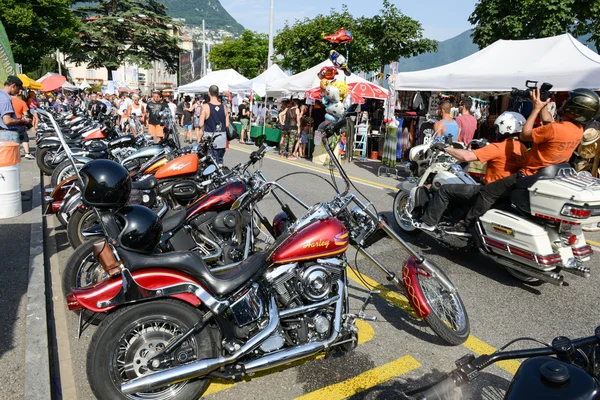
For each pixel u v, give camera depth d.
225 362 2.67
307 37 24.12
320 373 3.25
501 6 14.66
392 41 21.12
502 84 9.48
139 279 2.59
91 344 2.54
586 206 4.02
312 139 13.82
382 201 8.30
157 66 75.06
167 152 6.50
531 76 8.98
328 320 2.96
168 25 55.22
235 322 2.79
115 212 2.77
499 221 4.62
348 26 22.66
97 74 76.31
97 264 3.82
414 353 3.52
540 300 4.52
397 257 5.60
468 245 5.12
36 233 5.64
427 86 10.91
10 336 3.44
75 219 4.81
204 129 8.84
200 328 2.71
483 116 12.20
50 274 4.87
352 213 3.35
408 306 4.31
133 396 2.62
